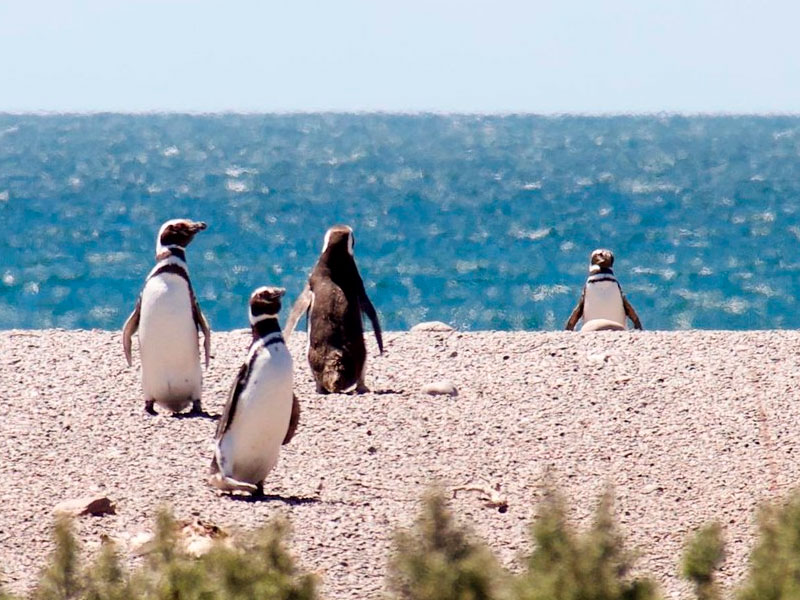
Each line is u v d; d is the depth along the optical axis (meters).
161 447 19.73
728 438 20.38
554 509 12.08
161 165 196.25
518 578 11.17
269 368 17.38
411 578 10.71
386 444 20.14
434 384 23.41
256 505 16.88
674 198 131.25
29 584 13.73
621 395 22.81
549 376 24.23
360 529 15.99
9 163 196.25
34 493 17.19
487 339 27.78
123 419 21.36
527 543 15.61
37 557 14.71
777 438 20.28
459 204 123.50
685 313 58.22
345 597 13.77
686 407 22.03
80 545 14.63
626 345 26.75
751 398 22.45
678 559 15.29
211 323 55.25
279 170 184.88
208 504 16.88
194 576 11.34
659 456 19.61
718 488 18.16
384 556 15.05
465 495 17.72
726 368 24.52
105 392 23.16
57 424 20.84
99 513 16.25
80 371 24.69
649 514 17.11
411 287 64.94
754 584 11.41
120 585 11.60
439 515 11.01
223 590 11.29
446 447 19.98
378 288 64.69
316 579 11.62
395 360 26.25
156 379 21.80
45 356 25.86
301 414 21.83
